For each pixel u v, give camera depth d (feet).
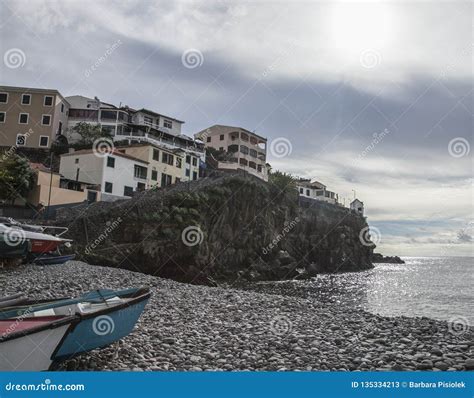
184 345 36.32
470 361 33.73
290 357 34.04
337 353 35.94
